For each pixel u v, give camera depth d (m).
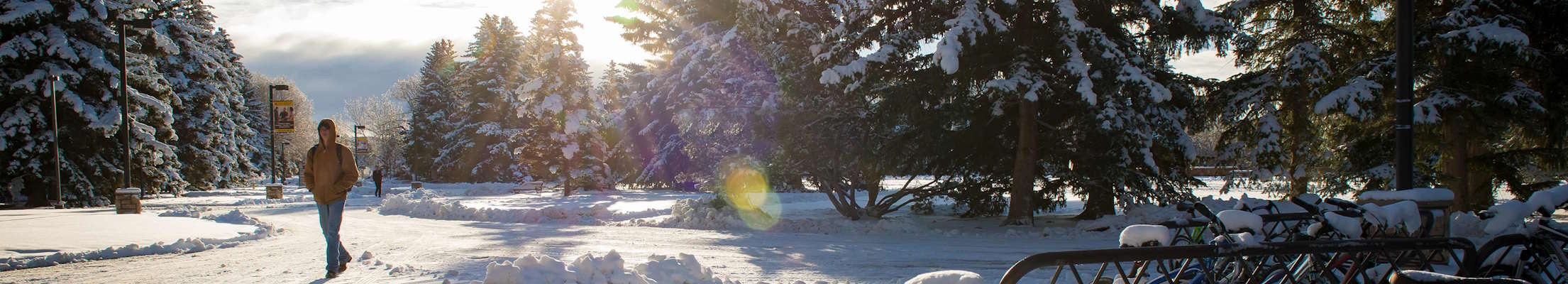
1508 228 5.41
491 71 57.06
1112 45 14.36
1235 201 16.03
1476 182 19.38
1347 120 19.19
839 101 17.05
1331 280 4.03
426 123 69.62
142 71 28.97
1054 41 15.30
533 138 41.53
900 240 13.14
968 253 10.80
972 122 17.56
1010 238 13.93
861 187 18.41
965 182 18.52
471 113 58.75
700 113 24.05
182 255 9.98
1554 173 22.77
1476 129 17.30
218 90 39.72
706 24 35.06
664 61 40.56
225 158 41.34
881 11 16.00
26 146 25.64
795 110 17.39
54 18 26.92
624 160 43.44
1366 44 18.47
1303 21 17.61
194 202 28.80
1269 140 17.16
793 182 17.80
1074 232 14.62
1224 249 3.70
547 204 27.00
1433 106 16.41
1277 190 18.95
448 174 61.19
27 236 11.23
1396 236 6.14
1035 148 16.48
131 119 28.36
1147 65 15.23
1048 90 14.84
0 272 8.41
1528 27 16.53
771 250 11.11
